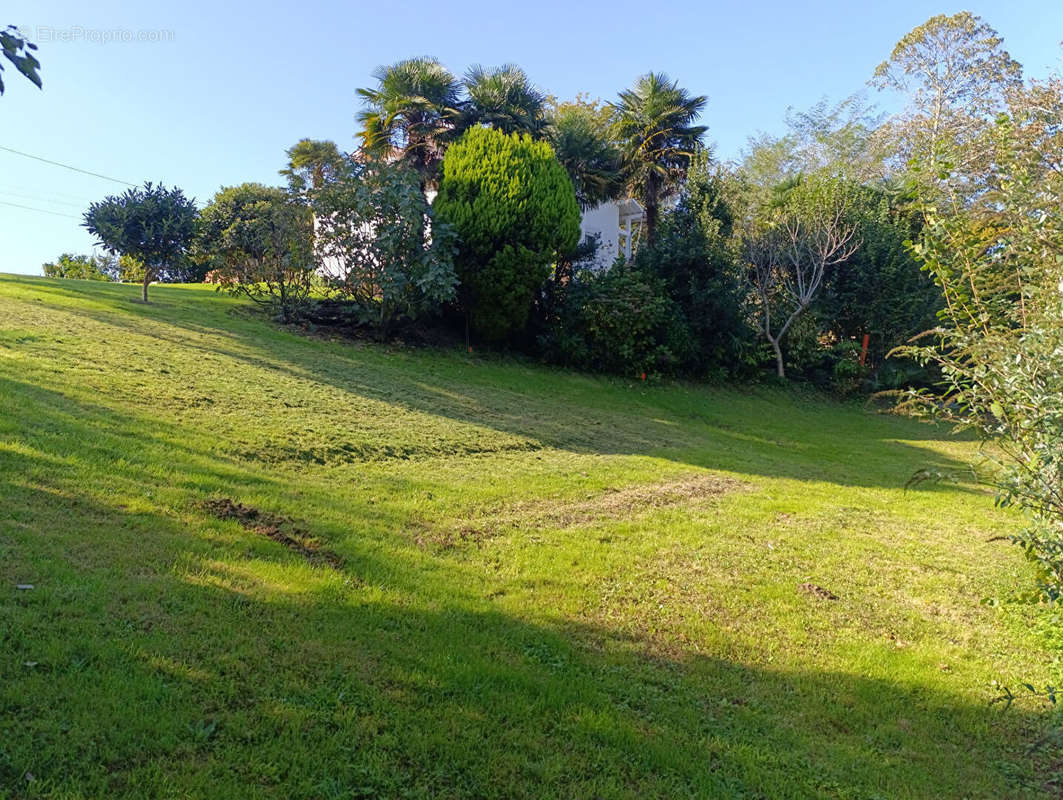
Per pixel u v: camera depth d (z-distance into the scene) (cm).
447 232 1589
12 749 252
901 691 429
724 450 1284
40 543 408
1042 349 350
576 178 2233
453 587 494
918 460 1430
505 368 1694
